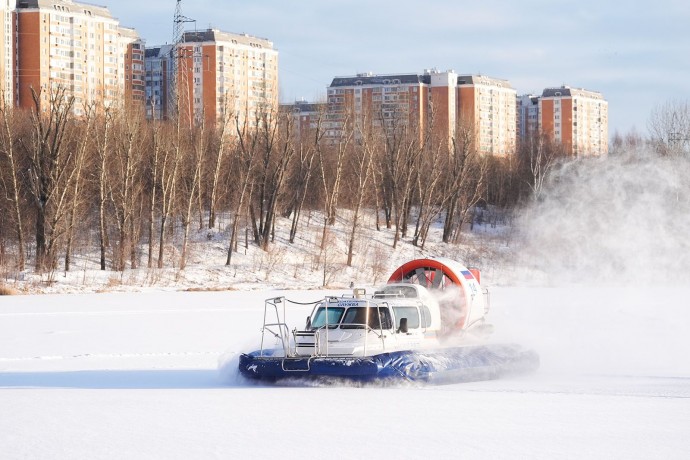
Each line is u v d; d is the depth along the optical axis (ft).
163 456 43.80
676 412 54.54
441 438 47.32
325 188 267.39
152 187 239.50
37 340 100.53
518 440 46.83
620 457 43.19
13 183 225.56
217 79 469.98
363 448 45.14
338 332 67.21
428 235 295.48
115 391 64.49
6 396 62.23
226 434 48.57
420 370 65.05
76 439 47.70
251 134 302.45
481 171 304.50
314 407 56.34
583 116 602.85
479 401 58.44
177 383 68.74
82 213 240.32
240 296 180.14
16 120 260.42
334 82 537.65
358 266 248.93
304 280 229.04
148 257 233.35
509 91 570.05
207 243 251.39
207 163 274.98
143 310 143.23
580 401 58.39
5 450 45.34
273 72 510.58
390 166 298.97
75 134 247.70
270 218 251.60
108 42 458.50
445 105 524.11
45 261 213.05
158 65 495.82
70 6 434.71
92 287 200.85
